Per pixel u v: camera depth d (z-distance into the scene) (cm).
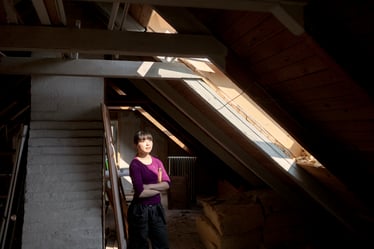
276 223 380
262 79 215
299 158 289
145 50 198
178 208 603
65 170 333
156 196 271
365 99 163
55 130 339
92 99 349
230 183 579
